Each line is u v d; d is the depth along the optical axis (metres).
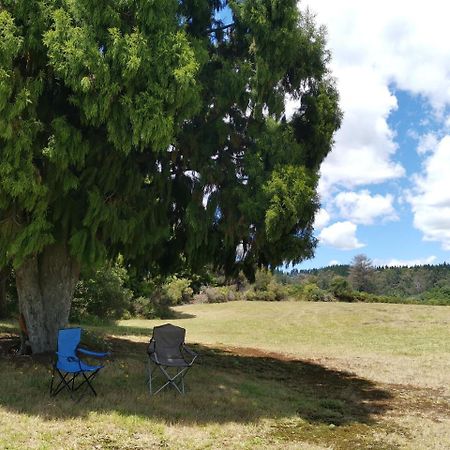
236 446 5.11
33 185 6.38
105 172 7.28
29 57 6.52
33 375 7.29
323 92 9.51
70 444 4.76
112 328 18.34
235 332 21.17
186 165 8.64
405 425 6.49
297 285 47.75
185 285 39.47
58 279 8.97
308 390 8.51
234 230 8.42
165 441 5.08
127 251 8.36
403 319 26.88
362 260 72.31
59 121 6.50
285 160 8.48
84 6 6.12
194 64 6.37
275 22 8.16
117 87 6.12
